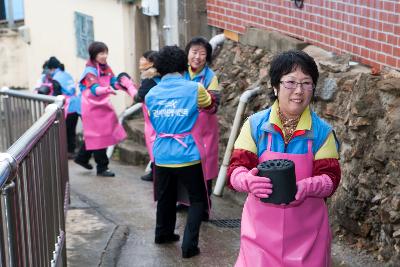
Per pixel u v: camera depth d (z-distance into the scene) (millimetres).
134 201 7523
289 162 3666
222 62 8625
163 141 5699
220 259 5699
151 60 7586
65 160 6352
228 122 7875
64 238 5188
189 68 6676
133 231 6426
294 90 3719
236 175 3762
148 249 5945
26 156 3658
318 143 3814
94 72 8688
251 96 7254
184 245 5684
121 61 11016
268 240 3777
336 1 6426
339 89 6004
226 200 7406
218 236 6238
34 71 13836
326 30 6645
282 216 3740
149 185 8344
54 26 12914
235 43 8609
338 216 5652
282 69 3740
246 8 8234
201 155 5648
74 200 7500
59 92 10695
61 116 6031
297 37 7227
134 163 9789
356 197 5457
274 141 3840
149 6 9930
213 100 5719
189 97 5598
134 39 10711
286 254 3777
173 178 5836
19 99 7402
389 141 5156
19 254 3314
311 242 3797
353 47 6211
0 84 15523
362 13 6020
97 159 8922
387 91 5336
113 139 8906
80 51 12219
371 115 5445
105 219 6719
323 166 3791
